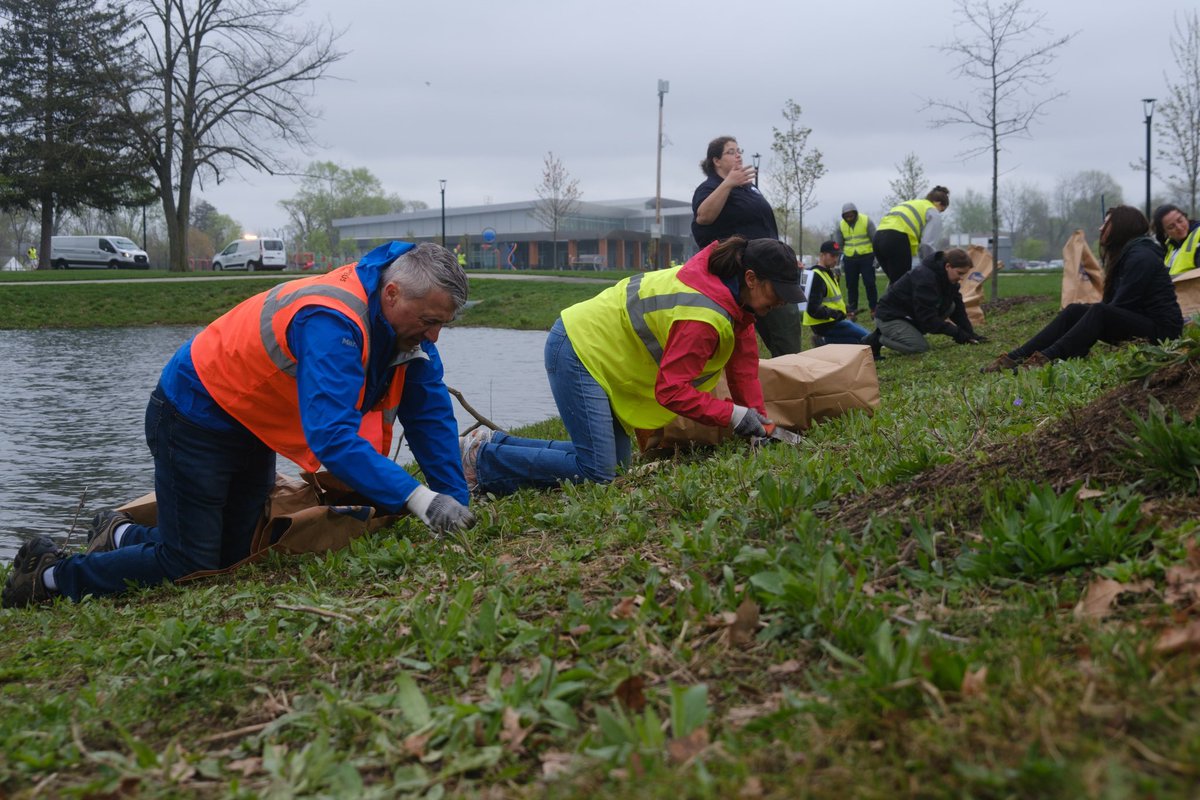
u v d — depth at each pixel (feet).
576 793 6.05
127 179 157.99
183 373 13.32
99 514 15.60
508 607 9.72
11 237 362.12
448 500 12.62
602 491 15.53
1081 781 5.05
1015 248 368.48
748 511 11.74
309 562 13.87
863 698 6.51
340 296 12.58
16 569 14.34
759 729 6.51
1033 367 23.45
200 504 13.62
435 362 14.57
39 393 47.67
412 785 6.63
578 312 17.94
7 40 167.02
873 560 9.22
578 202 219.00
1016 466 10.52
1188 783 4.99
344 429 12.37
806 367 19.83
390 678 8.85
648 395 17.93
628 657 8.27
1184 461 9.21
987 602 8.09
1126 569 7.73
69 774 7.62
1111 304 24.03
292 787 6.70
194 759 7.63
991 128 56.44
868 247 55.98
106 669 10.19
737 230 24.93
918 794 5.46
